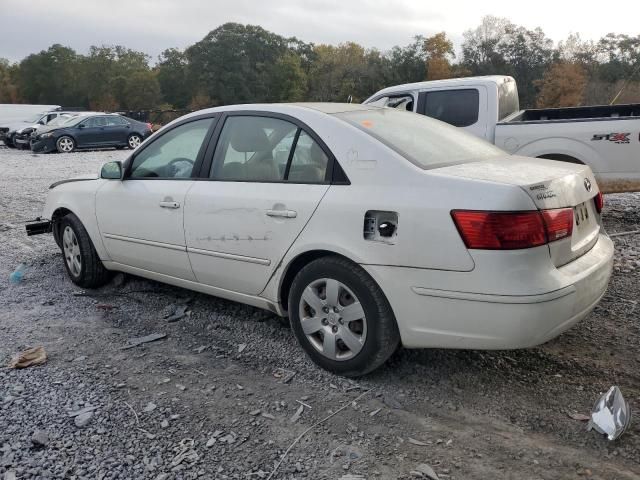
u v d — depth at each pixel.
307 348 3.65
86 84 96.88
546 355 3.79
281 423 3.08
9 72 110.38
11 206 10.12
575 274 3.07
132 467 2.71
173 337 4.24
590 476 2.61
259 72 88.62
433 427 3.03
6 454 2.81
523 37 68.19
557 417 3.09
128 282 5.46
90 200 5.02
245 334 4.24
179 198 4.22
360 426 3.04
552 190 3.04
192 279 4.35
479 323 2.96
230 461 2.76
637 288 5.02
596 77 60.81
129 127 23.58
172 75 92.88
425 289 3.07
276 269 3.70
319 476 2.64
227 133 4.14
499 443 2.88
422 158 3.35
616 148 7.05
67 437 2.95
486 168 3.29
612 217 7.92
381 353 3.31
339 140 3.49
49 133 21.95
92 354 3.96
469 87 8.02
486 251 2.88
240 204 3.82
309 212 3.46
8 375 3.64
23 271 5.92
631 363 3.67
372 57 74.88
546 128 7.40
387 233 3.16
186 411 3.20
